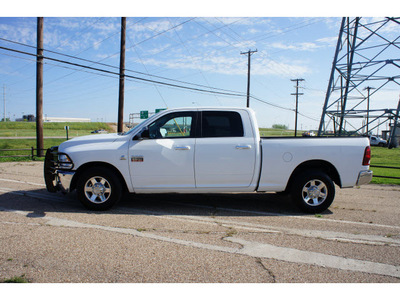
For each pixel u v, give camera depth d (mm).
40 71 16484
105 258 3393
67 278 2934
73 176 5402
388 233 4465
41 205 5762
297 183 5426
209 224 4750
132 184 5465
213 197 6797
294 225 4785
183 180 5465
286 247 3848
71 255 3455
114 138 5562
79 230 4324
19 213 5172
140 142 5461
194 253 3592
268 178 5488
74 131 83562
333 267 3299
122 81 17672
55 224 4578
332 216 5359
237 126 5566
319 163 5617
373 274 3154
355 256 3607
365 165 5547
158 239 4031
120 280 2916
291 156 5457
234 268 3219
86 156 5359
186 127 5574
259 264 3328
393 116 20719
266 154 5438
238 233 4352
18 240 3887
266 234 4332
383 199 6914
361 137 5629
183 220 4941
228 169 5434
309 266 3311
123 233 4238
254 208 5848
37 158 16359
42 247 3670
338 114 22000
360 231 4535
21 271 3055
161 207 5793
